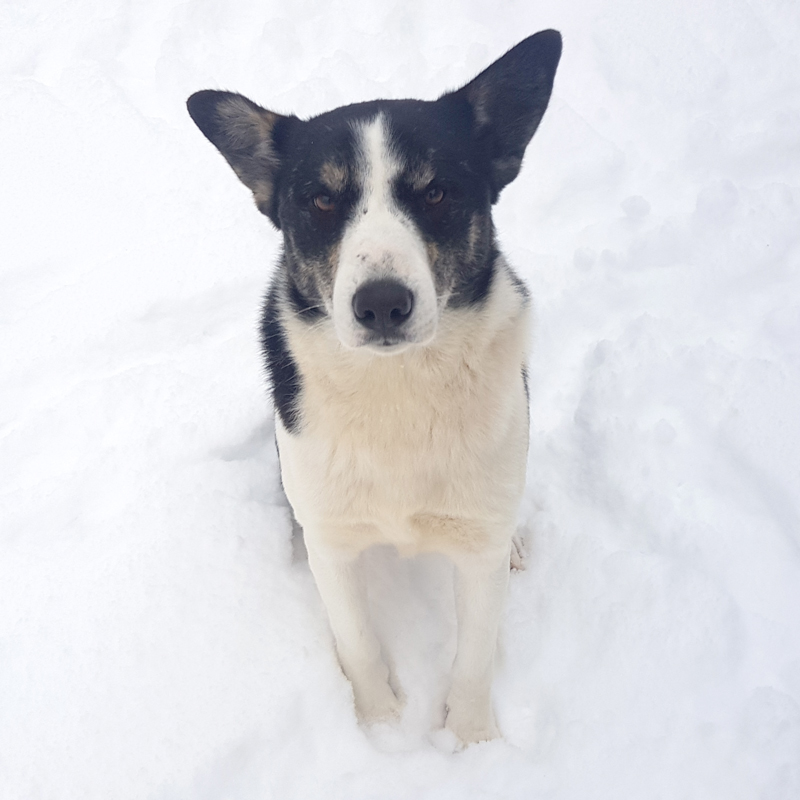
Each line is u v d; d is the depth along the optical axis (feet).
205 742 2.72
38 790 2.65
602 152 4.35
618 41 4.85
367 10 5.28
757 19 4.77
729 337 3.68
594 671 2.92
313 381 2.50
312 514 2.61
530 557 3.22
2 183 4.43
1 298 4.01
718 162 4.28
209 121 2.60
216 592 3.01
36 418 3.53
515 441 2.57
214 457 3.46
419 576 3.22
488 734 2.82
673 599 2.98
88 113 4.75
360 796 2.69
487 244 2.50
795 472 3.21
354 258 2.24
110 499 3.34
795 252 3.88
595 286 3.92
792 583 3.01
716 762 2.70
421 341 2.27
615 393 3.55
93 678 2.83
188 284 3.94
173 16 5.30
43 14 5.44
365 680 2.88
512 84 2.53
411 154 2.36
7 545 3.21
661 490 3.28
